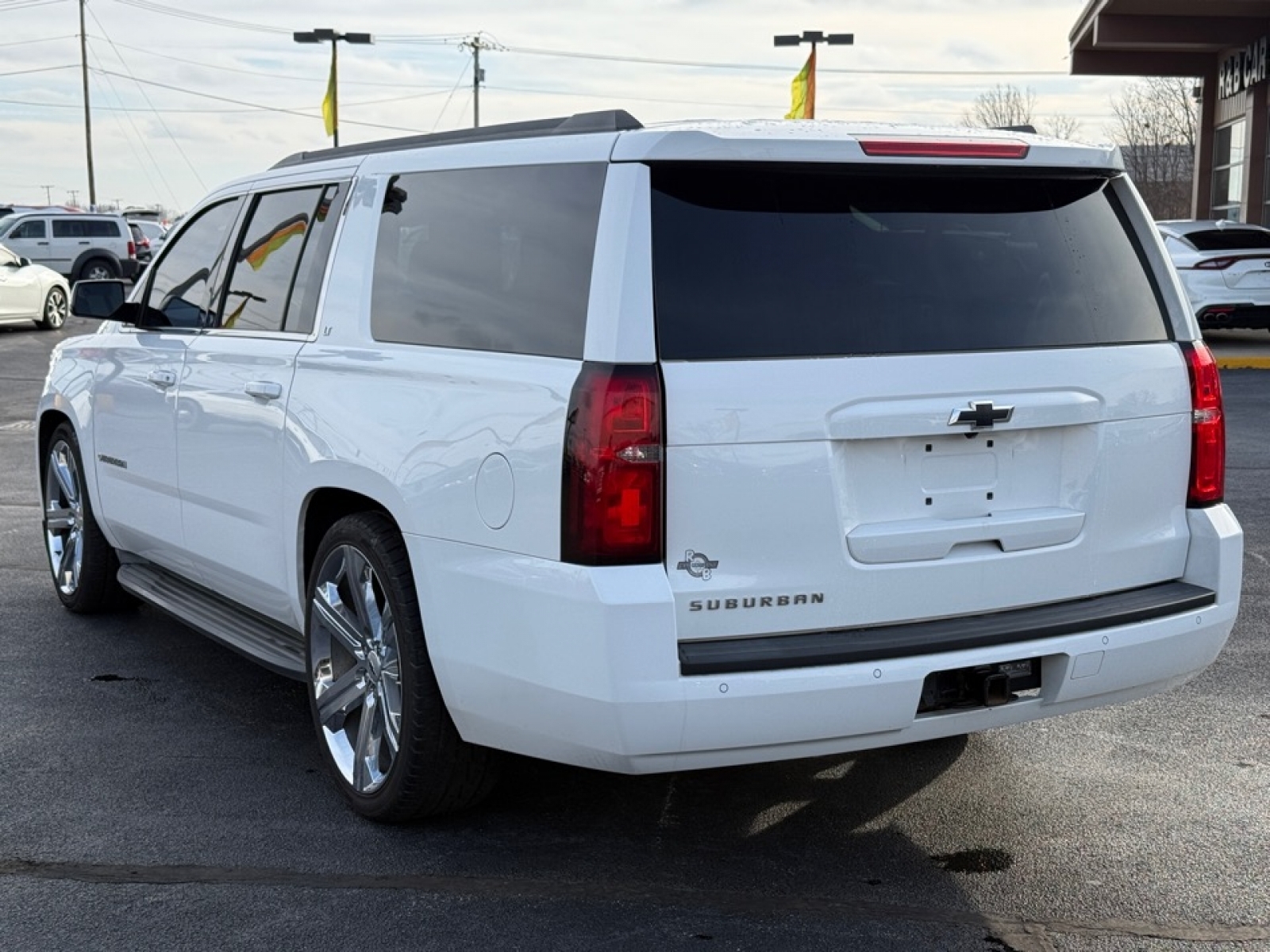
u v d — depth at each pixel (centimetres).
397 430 400
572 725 350
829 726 350
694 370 342
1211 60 3025
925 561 366
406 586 402
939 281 372
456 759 405
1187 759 485
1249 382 1623
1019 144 383
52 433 682
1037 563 381
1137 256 407
